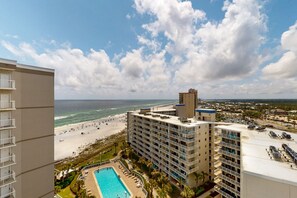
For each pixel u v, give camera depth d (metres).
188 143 47.75
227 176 40.47
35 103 22.59
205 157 52.03
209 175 52.56
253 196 18.69
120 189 51.72
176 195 45.56
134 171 60.44
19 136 20.86
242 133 36.50
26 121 21.61
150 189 45.62
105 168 66.19
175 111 105.06
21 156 21.05
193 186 48.56
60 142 113.75
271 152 25.14
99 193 48.12
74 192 47.44
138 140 78.31
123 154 78.81
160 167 59.41
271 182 17.73
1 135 19.33
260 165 20.81
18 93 20.80
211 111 58.41
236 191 37.56
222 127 43.25
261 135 34.84
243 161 22.11
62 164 71.50
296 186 16.50
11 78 20.02
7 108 19.16
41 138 23.27
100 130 157.00
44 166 23.56
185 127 48.66
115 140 111.38
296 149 26.17
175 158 52.16
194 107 128.12
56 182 52.62
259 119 186.62
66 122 198.00
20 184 20.89
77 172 60.41
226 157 41.44
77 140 119.44
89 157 79.94
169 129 55.56
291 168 19.98
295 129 116.44
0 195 19.08
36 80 22.75
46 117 23.92
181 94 131.00
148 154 68.12
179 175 50.19
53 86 24.91
